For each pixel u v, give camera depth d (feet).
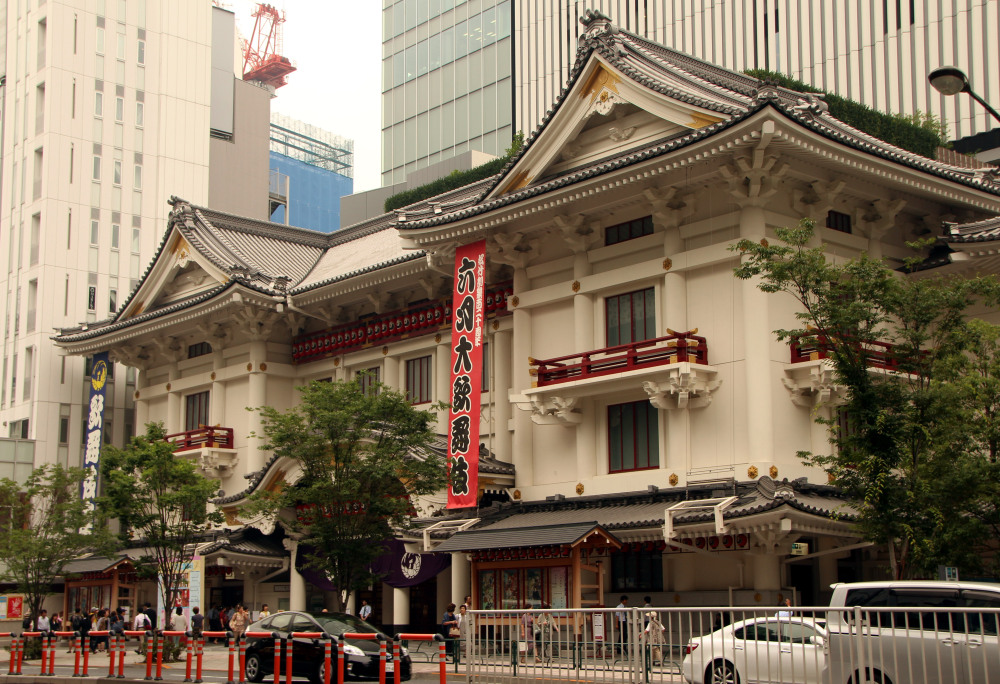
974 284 83.41
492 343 140.36
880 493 77.41
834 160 108.88
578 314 126.62
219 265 170.19
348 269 171.01
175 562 138.00
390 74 318.86
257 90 295.89
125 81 227.61
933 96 204.23
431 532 127.34
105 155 222.28
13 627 158.30
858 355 82.38
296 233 194.59
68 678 96.22
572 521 115.14
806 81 220.43
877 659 52.80
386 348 155.53
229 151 286.05
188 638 90.79
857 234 122.01
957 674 49.80
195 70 237.86
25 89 226.58
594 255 126.72
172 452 133.80
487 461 132.36
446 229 130.52
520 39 281.33
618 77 120.78
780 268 82.23
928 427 78.07
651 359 116.06
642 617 64.95
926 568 75.36
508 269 139.74
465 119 293.64
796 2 224.53
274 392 169.17
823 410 112.16
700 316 116.67
